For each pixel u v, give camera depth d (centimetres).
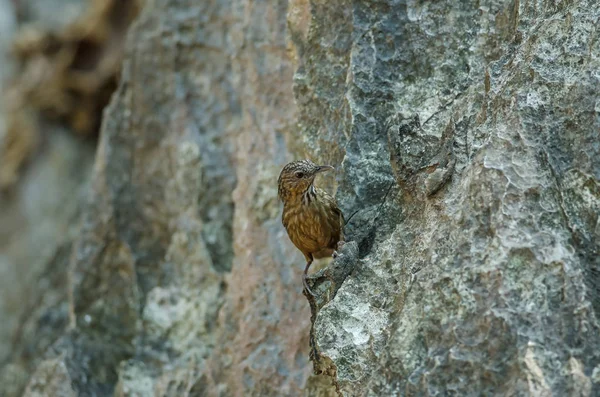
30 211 2122
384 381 765
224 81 1197
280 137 1105
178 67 1229
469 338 721
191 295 1168
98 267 1240
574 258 725
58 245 1544
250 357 1067
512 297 715
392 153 876
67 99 2128
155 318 1184
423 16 952
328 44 1010
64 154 2152
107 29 2073
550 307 707
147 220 1227
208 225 1170
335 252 896
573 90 777
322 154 1003
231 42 1188
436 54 939
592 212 748
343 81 991
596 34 785
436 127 888
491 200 754
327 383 998
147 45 1247
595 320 703
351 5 987
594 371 684
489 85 841
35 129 2159
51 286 1475
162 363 1162
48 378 1215
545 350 693
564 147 771
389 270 853
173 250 1201
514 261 725
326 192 978
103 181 1259
